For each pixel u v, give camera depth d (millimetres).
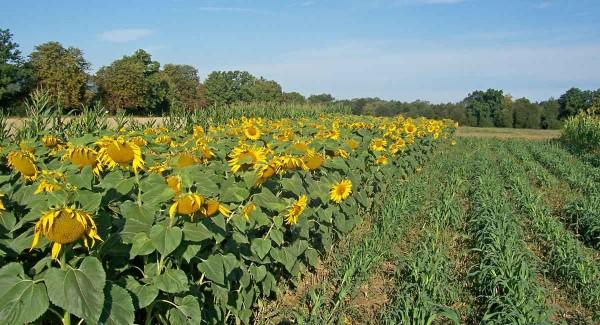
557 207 11039
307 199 5410
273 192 5027
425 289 5629
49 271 2535
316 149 6809
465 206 10789
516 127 60250
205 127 13867
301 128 10312
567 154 23016
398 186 10797
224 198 4023
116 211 3473
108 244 3043
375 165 9398
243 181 4438
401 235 7926
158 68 63688
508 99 63469
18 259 3105
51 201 2768
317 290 5566
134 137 5684
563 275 6590
